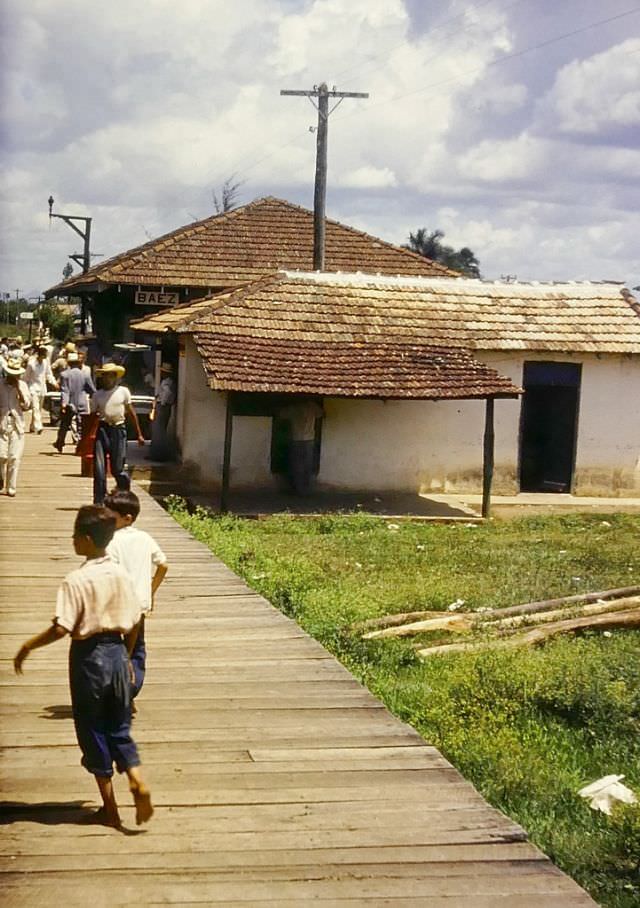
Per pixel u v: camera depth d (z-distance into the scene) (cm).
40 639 577
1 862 541
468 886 528
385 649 1159
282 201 3666
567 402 2681
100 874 532
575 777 824
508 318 2641
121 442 1561
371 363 2375
